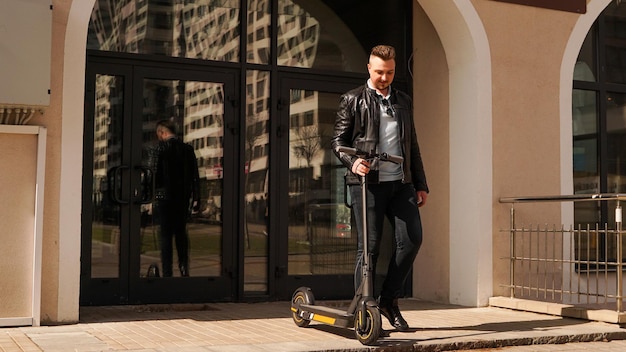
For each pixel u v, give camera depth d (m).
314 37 6.89
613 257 7.43
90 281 5.99
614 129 7.66
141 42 6.21
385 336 4.62
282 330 4.92
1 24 4.74
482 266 6.52
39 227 4.96
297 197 6.73
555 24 6.98
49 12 4.86
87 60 6.00
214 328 5.01
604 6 7.23
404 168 4.77
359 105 4.83
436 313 6.07
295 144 6.75
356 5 7.08
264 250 6.59
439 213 6.95
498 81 6.69
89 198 5.99
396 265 4.83
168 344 4.36
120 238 6.08
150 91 6.22
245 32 6.57
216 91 6.46
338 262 6.89
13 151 4.95
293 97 6.76
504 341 4.71
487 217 6.57
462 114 6.71
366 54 7.11
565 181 6.95
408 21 7.27
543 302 6.14
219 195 6.45
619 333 5.13
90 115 6.00
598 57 7.57
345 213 6.94
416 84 7.23
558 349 4.70
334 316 4.59
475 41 6.60
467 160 6.64
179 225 6.29
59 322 5.11
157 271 6.21
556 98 6.95
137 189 6.14
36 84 4.81
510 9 6.79
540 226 6.80
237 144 6.51
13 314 4.92
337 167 6.92
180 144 6.32
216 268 6.41
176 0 6.34
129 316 5.55
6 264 4.91
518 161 6.74
